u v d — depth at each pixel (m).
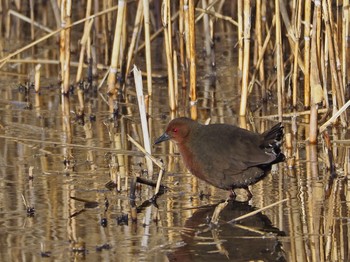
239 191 10.64
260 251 8.52
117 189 10.56
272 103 15.77
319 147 12.62
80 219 9.52
